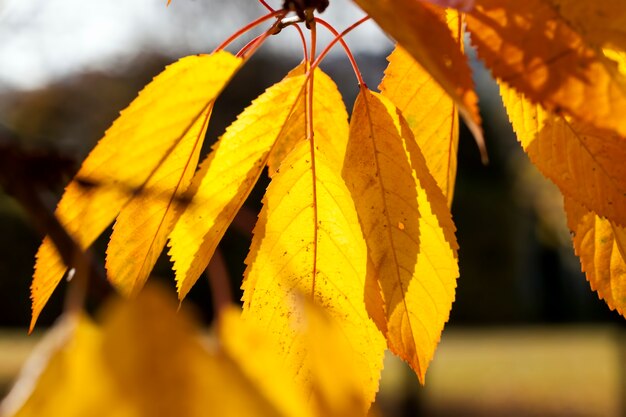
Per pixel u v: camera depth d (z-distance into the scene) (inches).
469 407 156.4
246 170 19.3
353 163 19.8
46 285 17.5
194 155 18.5
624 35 16.8
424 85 20.9
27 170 15.2
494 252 272.2
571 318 328.2
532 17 16.9
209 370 12.6
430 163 21.3
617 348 146.6
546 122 19.4
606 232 21.2
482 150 16.5
